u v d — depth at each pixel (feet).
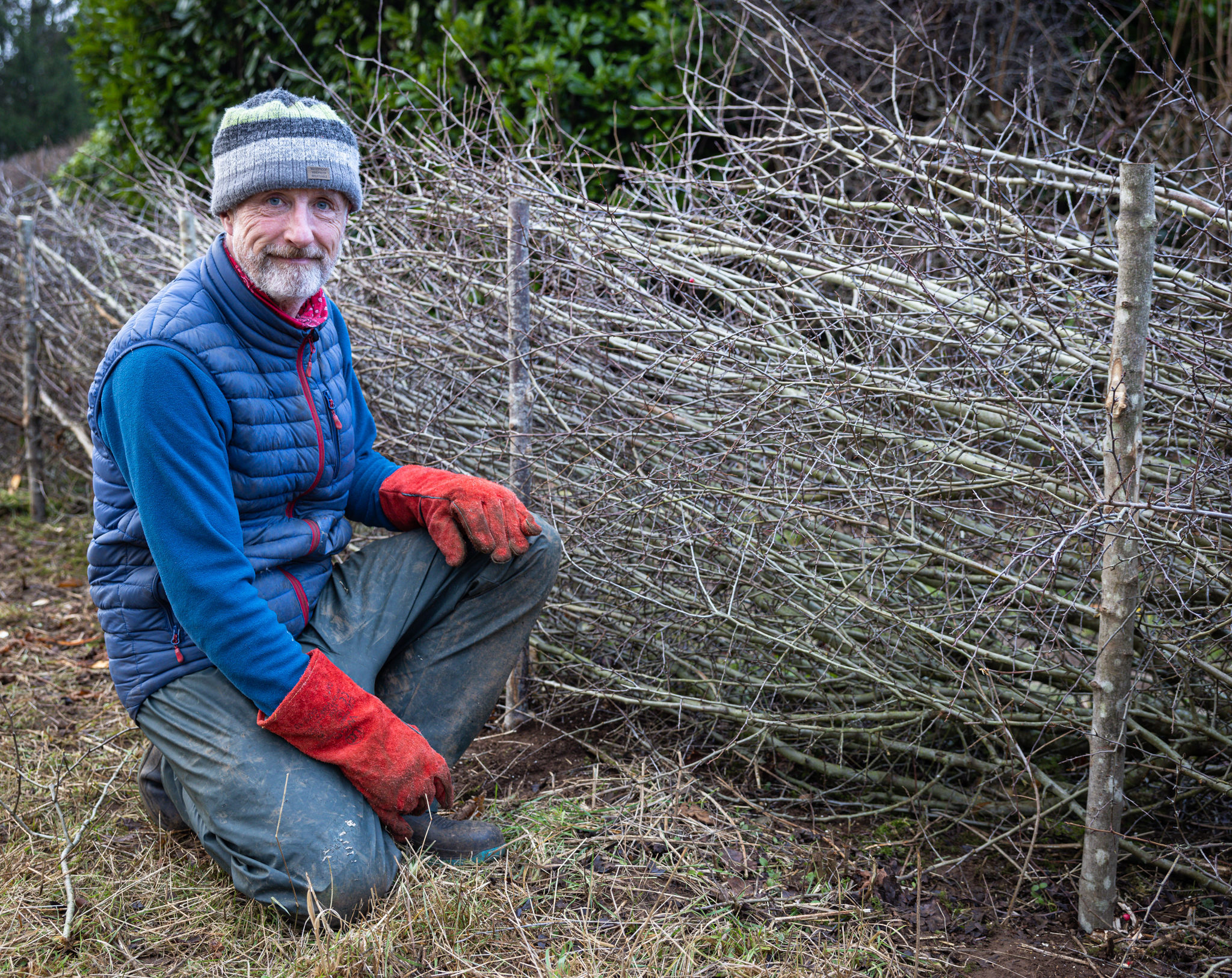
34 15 72.79
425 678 7.15
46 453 16.07
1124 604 6.05
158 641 6.45
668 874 6.70
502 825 7.27
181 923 6.20
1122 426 5.89
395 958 5.74
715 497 8.21
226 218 6.33
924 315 7.66
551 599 9.18
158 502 5.89
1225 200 6.64
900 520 7.53
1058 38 16.69
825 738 8.43
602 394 8.81
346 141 6.38
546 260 8.85
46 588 12.51
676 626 8.54
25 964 5.83
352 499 7.42
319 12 15.96
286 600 6.65
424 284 10.23
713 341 8.14
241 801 6.11
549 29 13.82
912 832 7.57
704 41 14.20
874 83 15.05
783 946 6.05
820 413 7.67
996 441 7.54
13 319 15.64
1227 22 15.93
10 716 8.91
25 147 70.64
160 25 17.98
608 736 8.81
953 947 6.23
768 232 8.94
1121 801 6.30
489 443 9.34
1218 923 6.47
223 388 6.21
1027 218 7.59
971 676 7.64
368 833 6.14
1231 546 6.95
